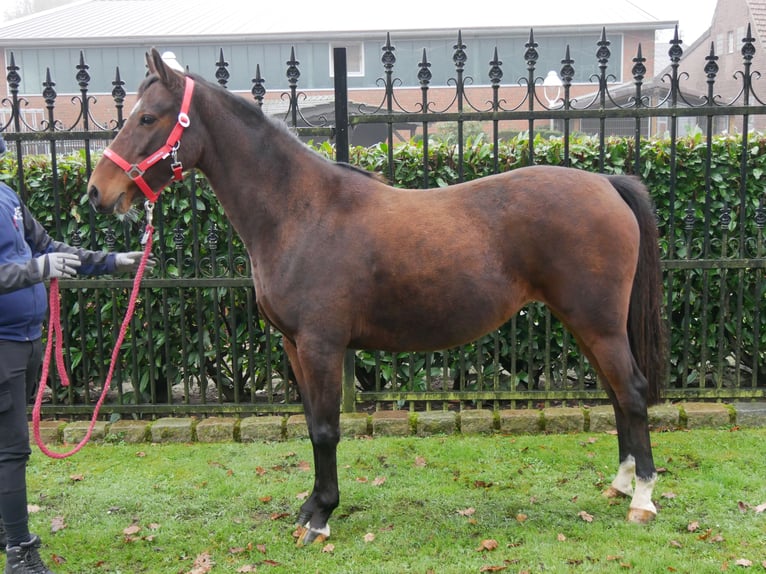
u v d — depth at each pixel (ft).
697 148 14.23
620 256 9.58
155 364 15.06
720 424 13.88
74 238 13.98
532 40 13.17
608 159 14.60
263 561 9.41
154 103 9.28
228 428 14.10
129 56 62.69
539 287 9.94
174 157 9.39
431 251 9.53
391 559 9.39
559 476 11.83
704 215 13.99
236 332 14.90
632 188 10.10
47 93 13.70
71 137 13.67
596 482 11.55
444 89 61.77
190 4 74.64
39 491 11.68
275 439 14.08
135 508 11.06
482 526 10.19
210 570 9.22
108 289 15.10
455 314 9.74
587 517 10.26
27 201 14.74
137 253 9.77
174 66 10.03
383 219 9.65
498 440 13.55
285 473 12.29
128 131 9.27
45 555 9.68
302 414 14.74
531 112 13.34
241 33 62.49
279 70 63.82
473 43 61.52
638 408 9.88
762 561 8.86
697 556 9.11
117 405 14.76
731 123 18.26
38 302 8.86
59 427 14.24
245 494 11.42
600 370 10.55
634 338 10.16
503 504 10.85
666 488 11.14
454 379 15.57
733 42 73.36
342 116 13.52
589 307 9.61
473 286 9.62
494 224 9.69
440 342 10.07
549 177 9.79
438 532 10.05
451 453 12.89
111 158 9.19
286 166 9.78
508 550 9.46
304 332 9.55
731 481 11.23
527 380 15.05
